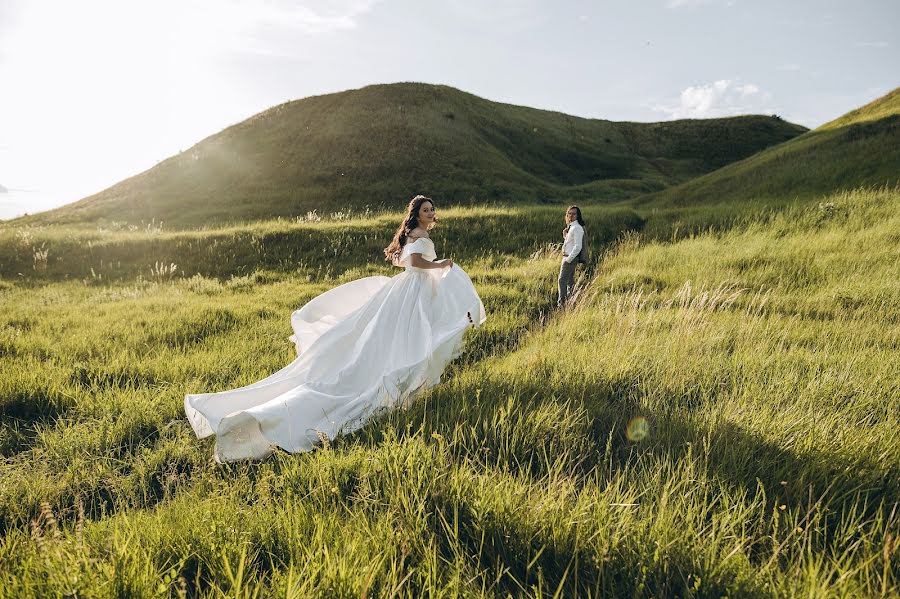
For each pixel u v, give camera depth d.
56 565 2.17
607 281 9.70
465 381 4.65
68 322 7.58
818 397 3.97
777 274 9.13
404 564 2.30
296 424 3.82
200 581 2.37
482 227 16.06
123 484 3.53
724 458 3.08
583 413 3.88
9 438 4.19
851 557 2.20
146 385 5.20
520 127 51.03
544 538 2.41
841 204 13.42
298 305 9.03
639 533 2.37
